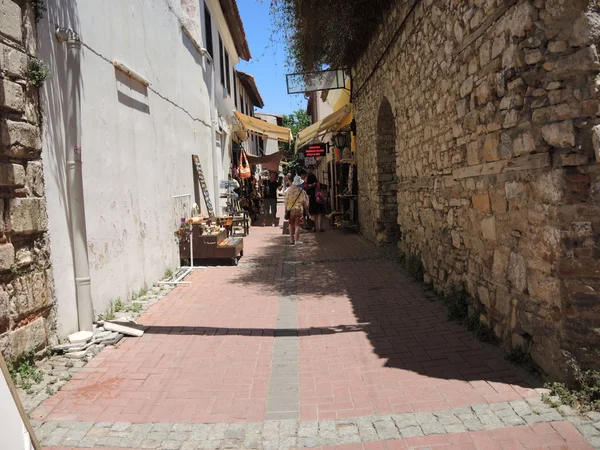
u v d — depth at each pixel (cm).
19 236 396
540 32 343
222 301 661
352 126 1350
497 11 401
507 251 409
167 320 569
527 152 364
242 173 1728
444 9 546
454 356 421
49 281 438
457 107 513
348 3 853
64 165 474
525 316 381
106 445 308
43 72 421
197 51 1144
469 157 486
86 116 529
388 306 596
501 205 416
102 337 483
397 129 820
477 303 483
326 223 1759
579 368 326
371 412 338
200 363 439
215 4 1436
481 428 305
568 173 329
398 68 783
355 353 450
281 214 2320
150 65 759
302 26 914
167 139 844
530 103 358
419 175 689
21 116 402
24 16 410
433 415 325
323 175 2647
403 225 808
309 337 504
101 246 557
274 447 303
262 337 510
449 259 567
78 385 392
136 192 678
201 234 928
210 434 319
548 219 342
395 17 780
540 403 326
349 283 741
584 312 326
